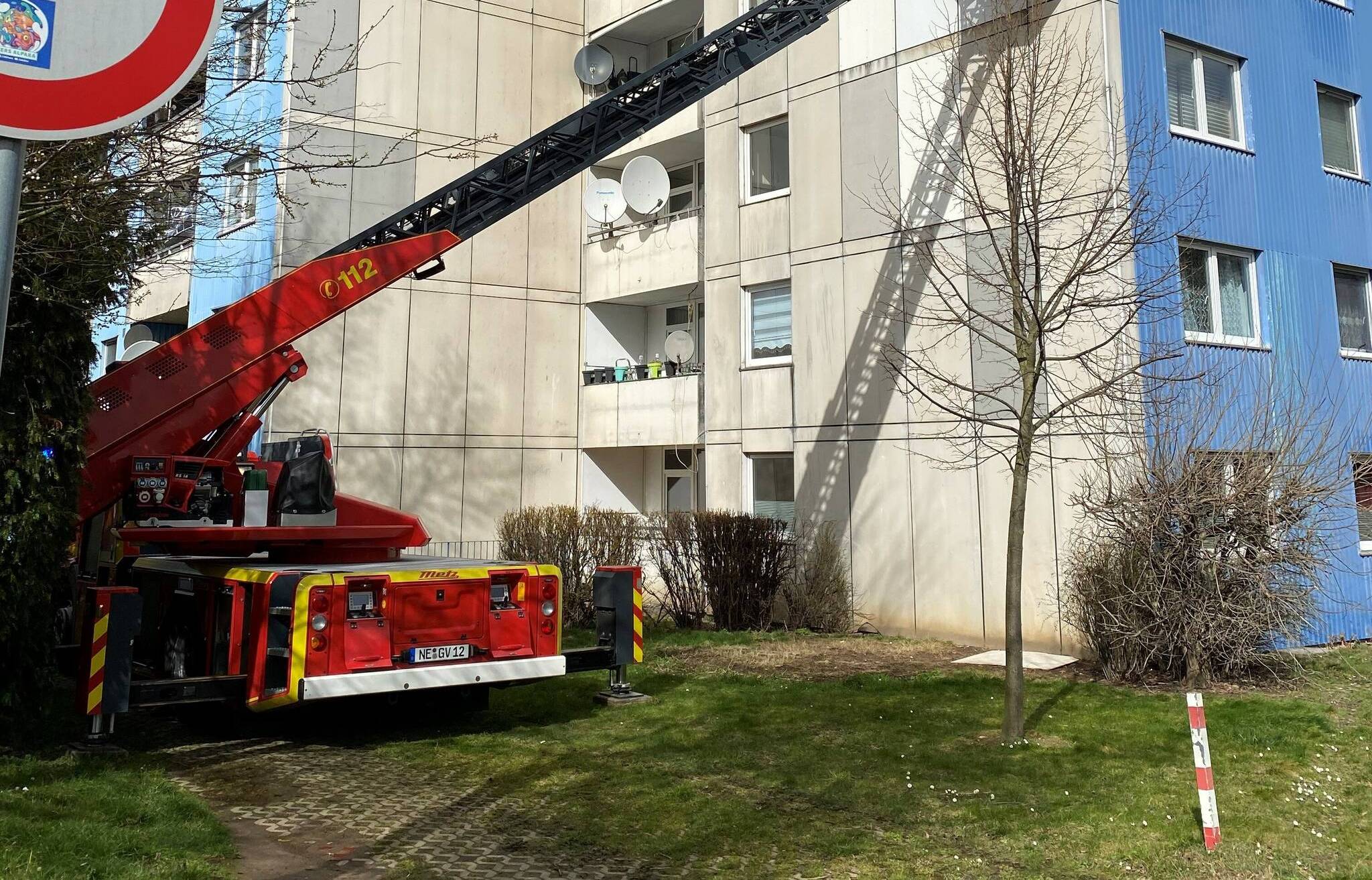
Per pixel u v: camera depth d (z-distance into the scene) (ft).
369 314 55.98
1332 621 40.19
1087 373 37.24
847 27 47.47
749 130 52.70
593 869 16.70
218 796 20.88
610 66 63.31
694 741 25.30
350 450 54.75
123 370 26.32
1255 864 16.90
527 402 61.26
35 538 21.62
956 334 42.04
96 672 22.81
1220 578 32.19
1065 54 35.81
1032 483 39.17
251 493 27.20
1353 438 43.80
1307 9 46.01
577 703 30.25
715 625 46.32
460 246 59.41
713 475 52.75
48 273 23.16
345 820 19.24
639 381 59.67
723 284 52.95
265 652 24.06
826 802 20.31
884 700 30.04
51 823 17.28
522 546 50.52
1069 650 37.81
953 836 18.33
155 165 25.84
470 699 28.53
